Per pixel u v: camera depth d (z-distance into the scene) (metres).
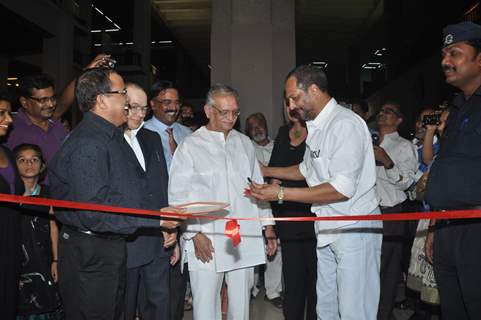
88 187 2.13
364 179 2.59
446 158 2.44
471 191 2.30
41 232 2.94
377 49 18.58
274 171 3.29
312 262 3.38
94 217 2.14
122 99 2.35
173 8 14.34
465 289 2.35
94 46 18.48
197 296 2.92
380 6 13.78
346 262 2.55
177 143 3.62
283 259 3.47
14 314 2.67
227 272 3.01
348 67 18.83
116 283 2.28
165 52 25.22
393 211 3.72
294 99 2.60
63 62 13.23
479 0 11.51
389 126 3.92
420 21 14.12
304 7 14.18
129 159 2.55
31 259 2.87
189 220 2.89
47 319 2.98
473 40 2.33
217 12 6.95
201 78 29.72
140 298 3.03
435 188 2.46
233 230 2.44
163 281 2.95
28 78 3.22
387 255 3.70
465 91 2.44
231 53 6.66
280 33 6.91
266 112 6.57
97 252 2.24
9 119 2.68
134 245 2.78
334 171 2.43
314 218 2.46
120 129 2.44
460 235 2.35
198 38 16.52
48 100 3.23
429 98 13.47
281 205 3.43
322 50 19.33
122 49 18.67
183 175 2.92
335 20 15.19
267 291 4.44
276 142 3.71
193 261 2.93
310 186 2.75
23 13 11.20
